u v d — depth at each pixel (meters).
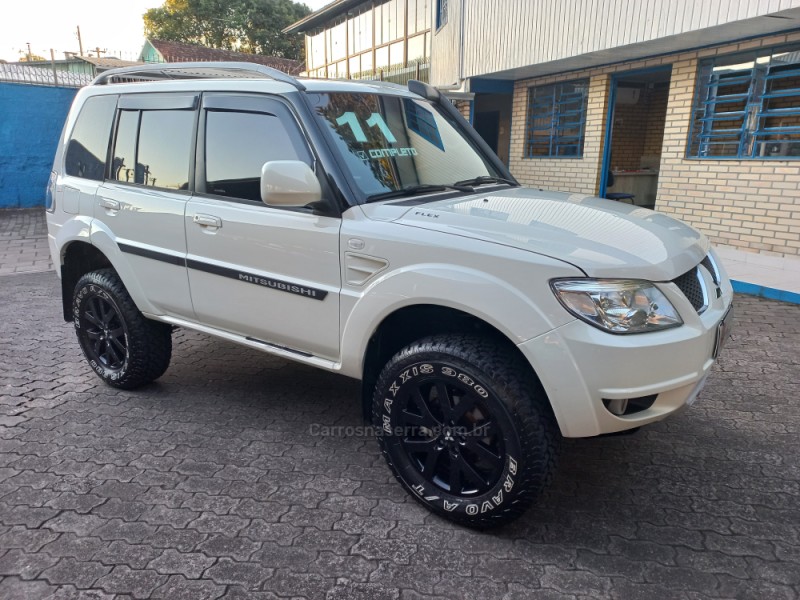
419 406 2.62
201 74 3.68
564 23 8.16
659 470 3.09
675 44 7.22
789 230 6.65
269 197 2.64
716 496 2.86
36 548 2.49
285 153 2.94
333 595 2.24
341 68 18.91
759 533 2.58
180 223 3.32
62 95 14.55
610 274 2.21
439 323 2.72
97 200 3.80
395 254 2.53
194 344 5.04
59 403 3.90
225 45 38.53
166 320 3.61
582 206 2.96
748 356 4.58
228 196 3.18
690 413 3.69
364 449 3.33
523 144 10.74
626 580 2.31
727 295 2.85
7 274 7.92
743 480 2.99
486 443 2.48
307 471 3.10
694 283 2.60
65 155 4.16
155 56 27.48
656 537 2.56
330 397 4.01
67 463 3.15
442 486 2.67
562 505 2.80
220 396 4.02
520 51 9.06
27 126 14.23
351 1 16.55
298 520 2.69
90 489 2.92
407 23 14.44
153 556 2.44
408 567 2.39
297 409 3.83
